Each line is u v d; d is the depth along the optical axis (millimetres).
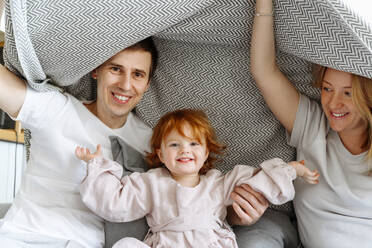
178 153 906
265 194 856
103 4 803
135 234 886
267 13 845
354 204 855
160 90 1119
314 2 770
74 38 836
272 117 1038
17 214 902
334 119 863
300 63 966
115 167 906
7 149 1993
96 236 915
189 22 929
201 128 940
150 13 836
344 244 851
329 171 910
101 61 904
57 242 867
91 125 1004
